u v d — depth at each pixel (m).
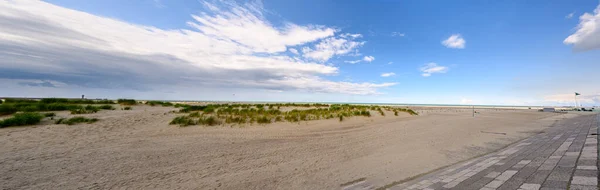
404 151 6.65
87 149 5.82
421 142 8.02
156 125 9.95
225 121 11.43
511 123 15.26
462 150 6.79
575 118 19.59
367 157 5.93
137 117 12.19
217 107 20.89
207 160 5.34
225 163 5.17
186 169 4.67
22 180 3.73
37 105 13.66
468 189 3.13
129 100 21.78
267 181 4.09
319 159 5.68
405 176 4.30
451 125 13.20
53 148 5.74
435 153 6.39
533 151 5.38
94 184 3.70
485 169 4.16
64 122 9.37
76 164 4.67
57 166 4.48
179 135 8.09
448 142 8.05
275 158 5.70
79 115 11.92
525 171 3.70
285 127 10.75
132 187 3.65
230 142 7.35
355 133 9.85
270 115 14.29
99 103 20.22
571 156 4.31
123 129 8.76
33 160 4.77
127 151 5.81
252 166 5.00
